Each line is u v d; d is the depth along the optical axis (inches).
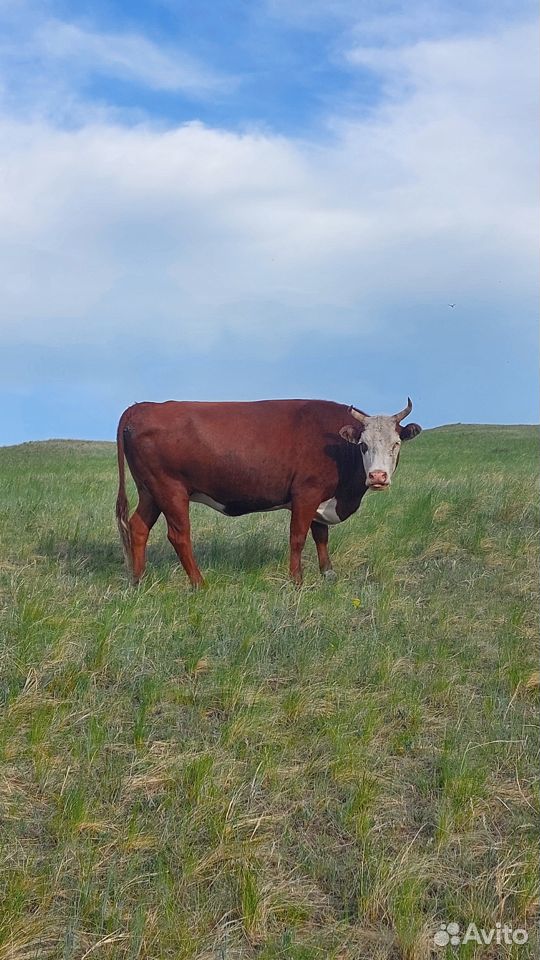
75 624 276.5
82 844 183.9
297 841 191.9
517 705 251.9
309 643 278.1
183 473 349.1
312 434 350.3
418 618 312.0
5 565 359.9
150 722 230.7
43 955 156.9
